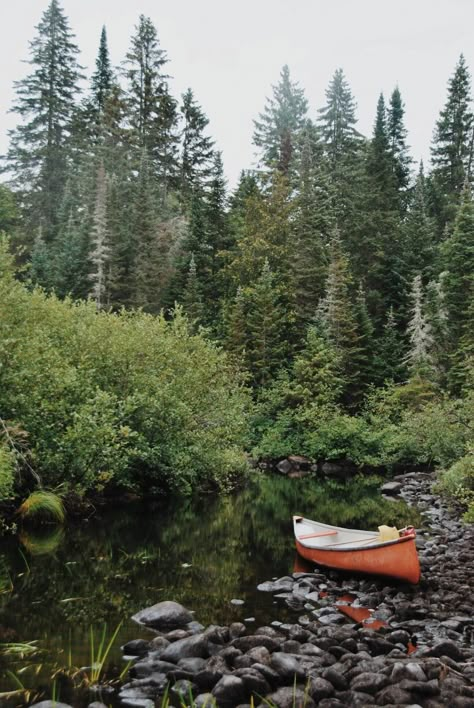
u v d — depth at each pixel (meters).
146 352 17.75
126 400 16.05
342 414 33.12
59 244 50.41
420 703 5.73
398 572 9.62
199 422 19.50
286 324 37.91
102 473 14.54
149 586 9.52
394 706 5.58
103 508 15.60
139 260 44.62
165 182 62.72
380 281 45.44
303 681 6.20
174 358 18.78
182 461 17.31
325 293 40.25
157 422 17.03
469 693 5.86
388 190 51.09
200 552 11.98
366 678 6.11
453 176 65.00
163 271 45.50
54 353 14.52
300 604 8.89
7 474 11.76
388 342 38.62
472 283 34.25
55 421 14.00
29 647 6.92
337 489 22.55
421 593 9.36
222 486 19.73
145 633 7.51
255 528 14.63
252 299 38.72
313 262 41.31
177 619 7.82
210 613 8.38
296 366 32.66
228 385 26.11
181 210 59.19
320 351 32.88
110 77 74.94
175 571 10.48
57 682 6.11
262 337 34.66
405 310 42.94
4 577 9.56
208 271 43.78
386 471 29.34
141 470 17.58
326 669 6.25
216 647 6.98
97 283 41.28
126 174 61.72
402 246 47.72
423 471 27.62
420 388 31.41
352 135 62.91
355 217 49.16
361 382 34.12
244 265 43.25
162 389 16.89
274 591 9.52
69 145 65.69
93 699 5.80
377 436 28.88
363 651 7.01
